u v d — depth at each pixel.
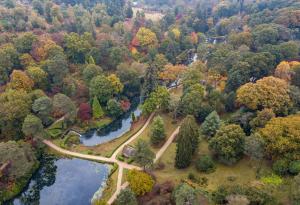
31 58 170.38
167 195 98.38
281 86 122.94
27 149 121.69
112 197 106.69
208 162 108.62
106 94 158.50
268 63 151.50
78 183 117.94
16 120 133.62
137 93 177.12
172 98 142.88
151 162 111.19
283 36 194.25
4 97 137.75
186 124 109.94
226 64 162.50
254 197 88.25
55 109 145.62
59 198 113.25
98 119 152.88
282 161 99.62
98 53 184.12
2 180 114.00
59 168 124.81
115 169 119.06
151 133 130.00
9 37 182.62
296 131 99.62
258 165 106.44
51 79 165.25
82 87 164.00
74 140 138.00
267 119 111.56
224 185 95.00
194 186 102.62
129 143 133.75
